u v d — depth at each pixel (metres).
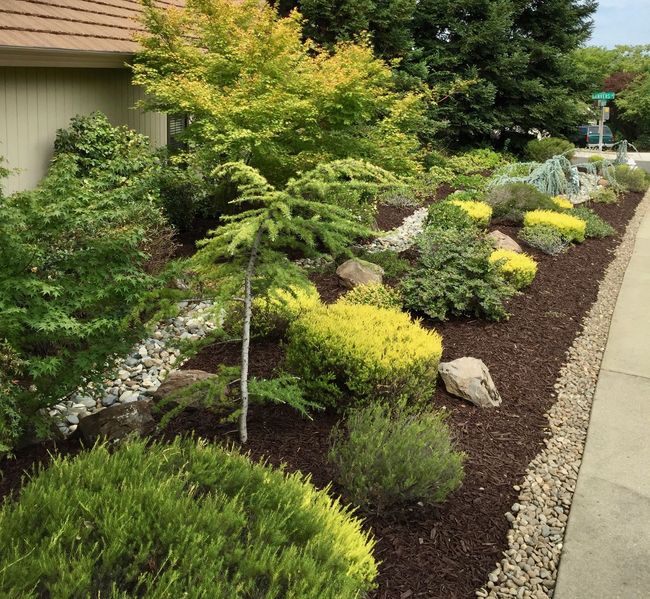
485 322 6.42
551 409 4.89
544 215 10.33
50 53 6.90
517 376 5.36
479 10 19.30
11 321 3.45
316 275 7.25
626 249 10.46
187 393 3.75
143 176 5.36
